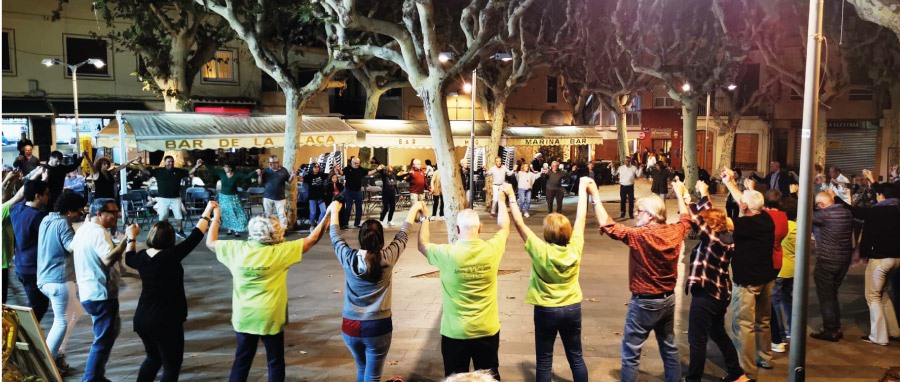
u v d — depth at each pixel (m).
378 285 5.32
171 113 18.56
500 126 23.62
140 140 16.94
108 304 5.93
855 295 9.90
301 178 18.70
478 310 5.20
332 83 17.12
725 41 21.12
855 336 7.86
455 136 25.03
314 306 9.25
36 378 3.58
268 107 30.75
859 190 15.25
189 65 23.56
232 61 29.55
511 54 22.55
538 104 39.69
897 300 8.11
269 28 16.83
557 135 28.16
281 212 15.16
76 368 6.68
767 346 6.72
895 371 4.88
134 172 19.56
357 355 5.49
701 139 36.69
